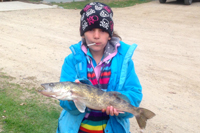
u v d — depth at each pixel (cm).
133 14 1519
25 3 1850
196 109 505
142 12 1569
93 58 228
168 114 486
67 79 229
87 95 202
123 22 1308
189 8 1611
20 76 620
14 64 707
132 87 226
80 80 213
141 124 204
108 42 231
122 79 221
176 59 783
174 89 588
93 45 217
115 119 224
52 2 2052
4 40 957
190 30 1124
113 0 2086
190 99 543
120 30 1144
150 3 1930
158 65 734
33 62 733
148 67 719
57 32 1116
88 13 213
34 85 570
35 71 662
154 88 591
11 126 394
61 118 243
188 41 970
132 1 2041
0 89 529
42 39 996
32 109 455
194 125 452
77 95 200
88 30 215
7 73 633
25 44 918
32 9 1619
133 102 222
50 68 692
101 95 205
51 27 1202
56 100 504
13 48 862
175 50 868
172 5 1762
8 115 423
